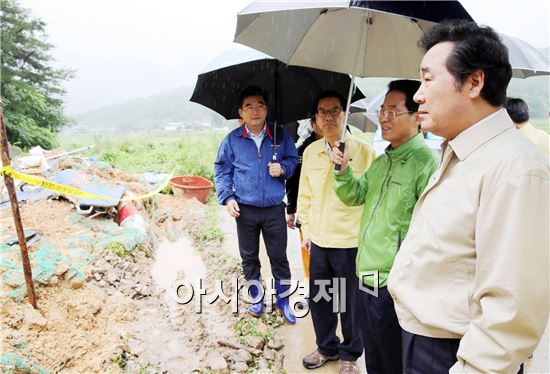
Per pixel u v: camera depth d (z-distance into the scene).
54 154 6.47
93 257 3.81
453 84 1.47
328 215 3.05
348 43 2.79
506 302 1.27
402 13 1.98
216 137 14.59
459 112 1.50
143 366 2.85
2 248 3.40
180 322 3.50
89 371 2.72
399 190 2.23
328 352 3.27
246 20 2.77
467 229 1.45
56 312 2.98
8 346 2.54
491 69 1.41
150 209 6.09
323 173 3.12
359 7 1.96
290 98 4.03
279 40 3.07
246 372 3.08
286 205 4.18
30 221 4.11
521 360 1.29
